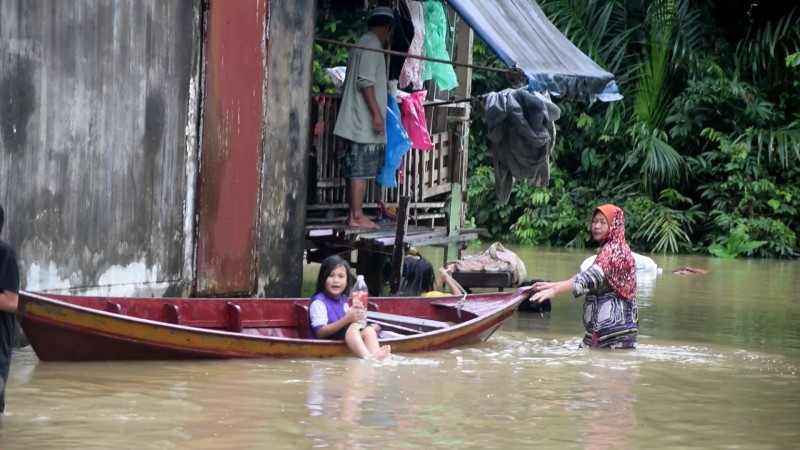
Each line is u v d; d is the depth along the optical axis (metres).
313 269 19.64
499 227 28.62
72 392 8.17
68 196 10.09
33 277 9.76
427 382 9.16
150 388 8.42
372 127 13.43
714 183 26.41
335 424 7.50
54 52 9.84
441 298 12.31
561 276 19.14
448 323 12.06
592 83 13.60
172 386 8.52
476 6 13.80
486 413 8.05
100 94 10.34
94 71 10.26
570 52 14.42
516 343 11.73
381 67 13.42
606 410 8.32
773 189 25.61
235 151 11.80
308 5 12.59
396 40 14.31
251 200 12.06
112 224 10.56
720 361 10.79
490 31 13.23
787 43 26.48
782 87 26.62
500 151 15.08
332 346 10.10
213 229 11.66
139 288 10.91
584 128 27.83
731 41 27.69
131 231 10.78
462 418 7.85
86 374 8.82
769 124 26.25
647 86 26.75
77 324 8.93
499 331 12.71
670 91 27.81
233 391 8.44
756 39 26.41
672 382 9.61
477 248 25.72
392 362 10.04
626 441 7.35
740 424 7.98
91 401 7.92
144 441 6.88
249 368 9.38
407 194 15.36
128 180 10.70
